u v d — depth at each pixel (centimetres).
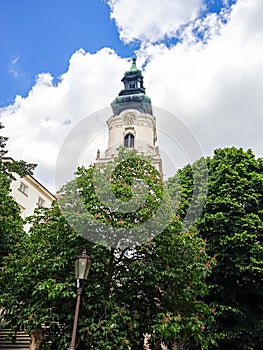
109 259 1007
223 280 1512
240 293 1499
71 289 931
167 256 1001
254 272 1398
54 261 968
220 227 1509
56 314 935
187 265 1035
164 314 950
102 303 944
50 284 916
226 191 1586
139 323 970
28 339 1375
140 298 1038
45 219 1109
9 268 1069
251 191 1598
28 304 992
